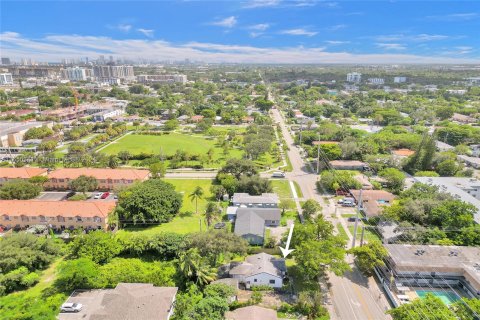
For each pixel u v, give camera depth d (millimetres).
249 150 151000
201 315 53125
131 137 193000
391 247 73125
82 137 193875
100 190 117375
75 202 91938
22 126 195375
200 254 69938
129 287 60656
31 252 69375
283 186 122250
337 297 63750
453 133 174875
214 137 197625
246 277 66125
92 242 72188
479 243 76875
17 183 104375
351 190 112312
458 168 129875
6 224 89562
